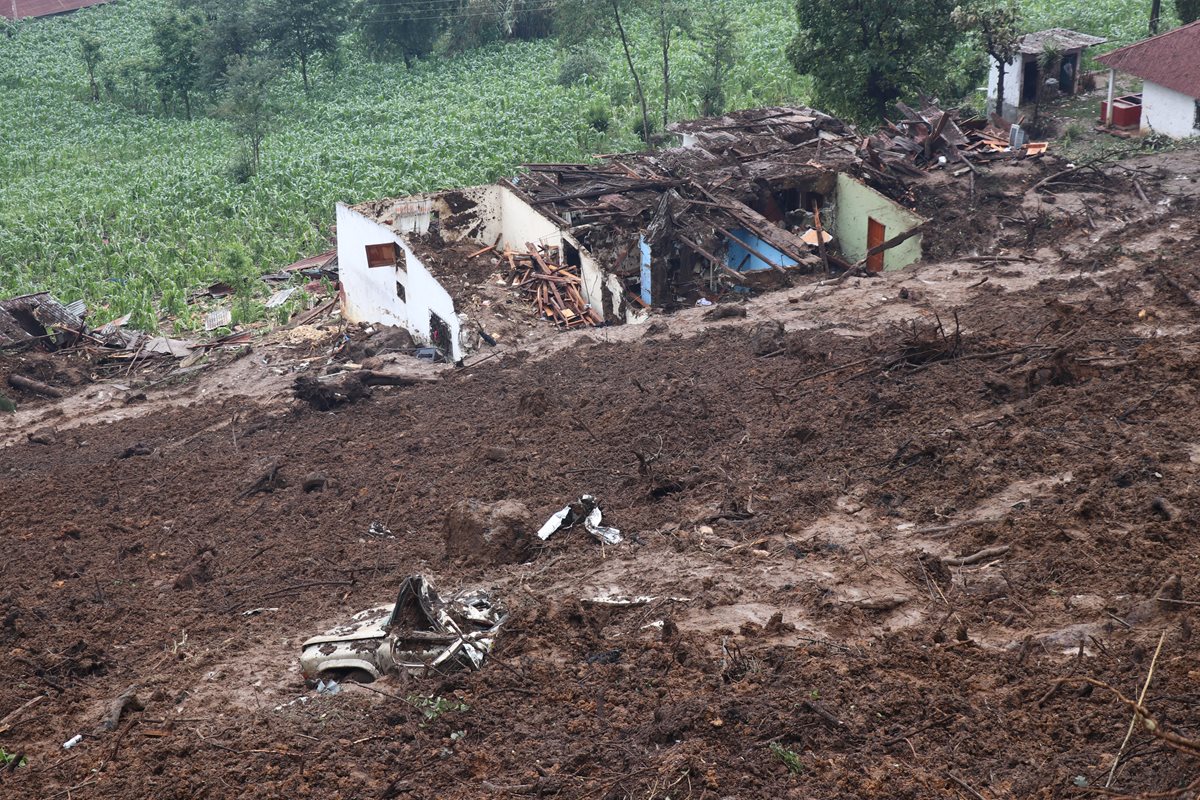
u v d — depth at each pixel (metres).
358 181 55.41
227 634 13.73
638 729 9.73
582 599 12.64
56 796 9.89
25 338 35.66
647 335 27.47
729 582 12.98
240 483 21.28
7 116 80.50
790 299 27.86
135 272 47.19
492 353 29.41
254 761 9.95
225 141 71.31
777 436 17.94
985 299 24.73
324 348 34.25
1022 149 36.38
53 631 14.40
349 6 83.69
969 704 9.50
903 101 44.22
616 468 18.05
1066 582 11.75
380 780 9.47
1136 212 30.58
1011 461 15.12
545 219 34.50
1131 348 18.88
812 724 9.43
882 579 12.53
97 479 22.92
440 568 14.94
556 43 78.81
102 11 106.25
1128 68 40.97
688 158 36.75
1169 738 7.56
